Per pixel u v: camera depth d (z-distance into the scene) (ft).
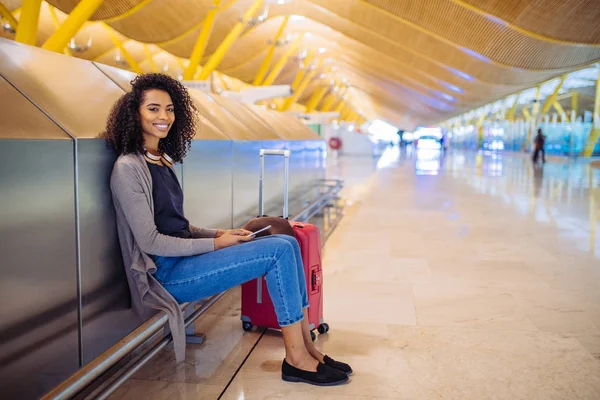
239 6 67.10
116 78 12.35
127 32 62.34
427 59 75.66
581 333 12.29
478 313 13.73
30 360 7.61
